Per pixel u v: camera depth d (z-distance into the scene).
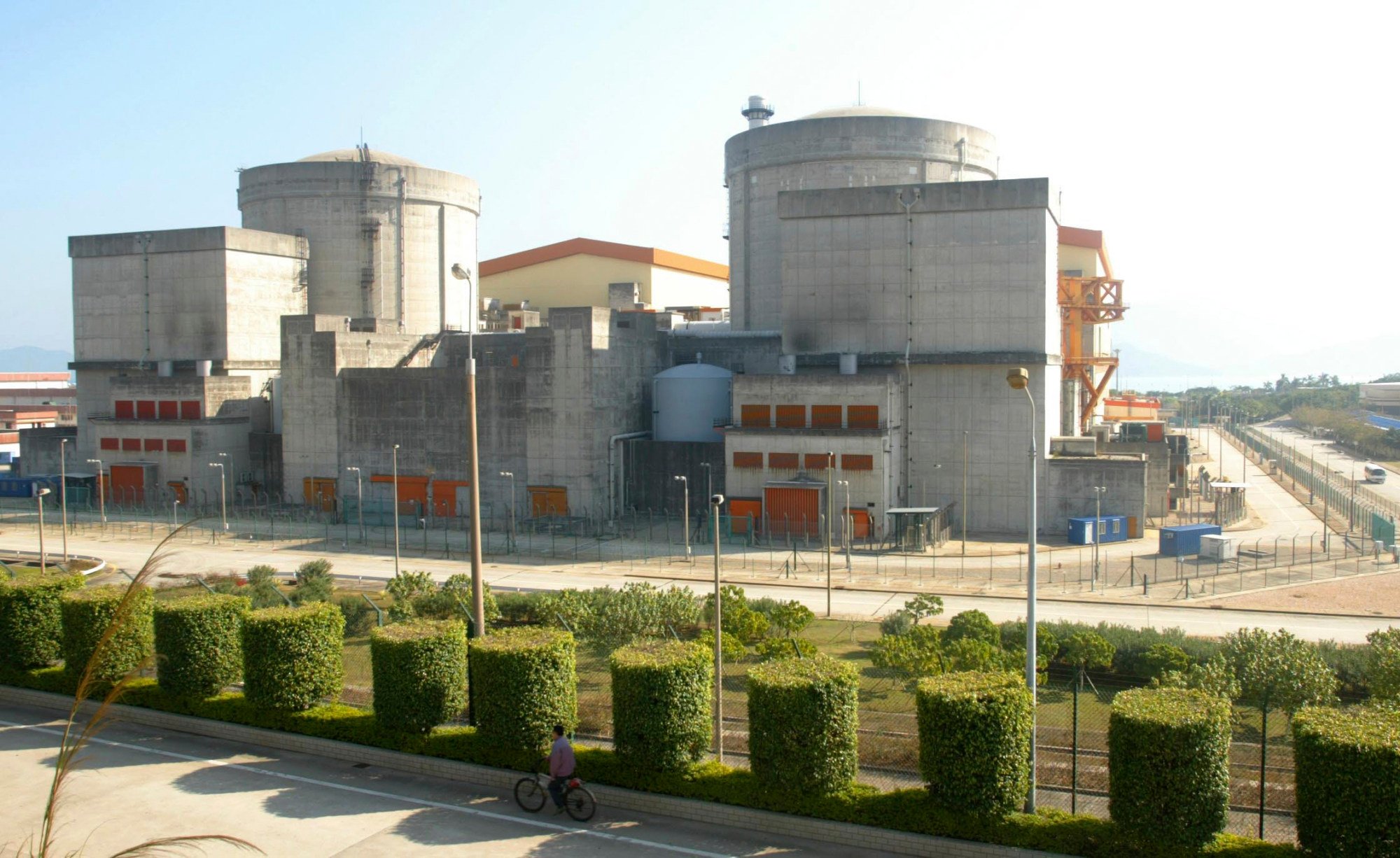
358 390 91.81
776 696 27.61
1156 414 156.75
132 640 38.41
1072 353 107.94
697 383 89.38
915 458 81.94
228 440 98.94
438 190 116.44
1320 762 22.98
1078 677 28.42
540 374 85.75
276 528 86.25
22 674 40.03
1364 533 79.44
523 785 29.97
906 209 81.06
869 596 59.88
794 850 26.81
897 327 81.69
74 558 73.19
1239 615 53.94
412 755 32.66
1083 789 29.31
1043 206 78.00
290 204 112.06
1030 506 26.91
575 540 78.19
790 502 78.00
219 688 36.66
